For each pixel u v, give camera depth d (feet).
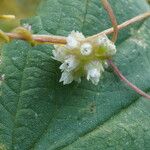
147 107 0.31
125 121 0.31
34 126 0.29
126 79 0.32
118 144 0.30
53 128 0.30
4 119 0.29
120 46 0.33
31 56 0.30
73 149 0.29
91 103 0.30
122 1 0.34
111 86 0.31
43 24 0.31
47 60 0.30
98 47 0.29
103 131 0.30
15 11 0.35
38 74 0.30
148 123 0.31
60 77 0.30
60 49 0.29
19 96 0.30
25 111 0.29
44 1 0.32
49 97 0.30
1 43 0.30
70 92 0.30
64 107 0.30
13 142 0.29
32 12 0.34
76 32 0.30
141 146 0.30
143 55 0.33
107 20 0.33
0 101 0.29
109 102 0.31
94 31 0.32
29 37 0.29
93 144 0.30
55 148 0.29
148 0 0.37
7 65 0.30
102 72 0.31
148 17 0.34
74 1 0.32
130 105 0.31
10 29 0.32
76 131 0.30
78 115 0.30
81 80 0.31
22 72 0.30
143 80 0.32
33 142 0.29
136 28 0.33
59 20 0.32
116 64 0.32
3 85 0.30
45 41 0.30
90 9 0.32
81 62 0.29
